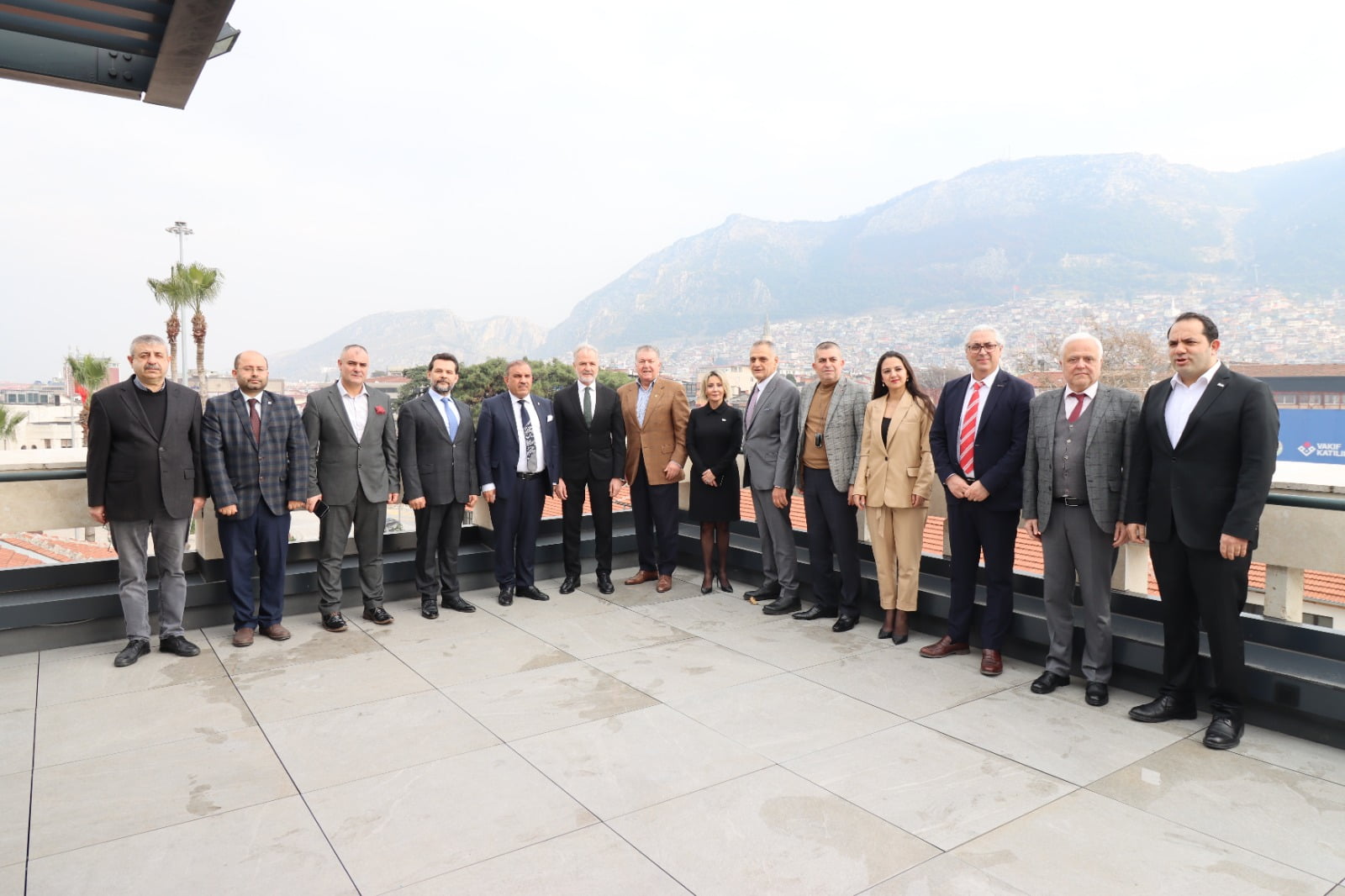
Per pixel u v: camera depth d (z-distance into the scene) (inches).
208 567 184.9
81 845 88.1
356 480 178.7
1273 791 102.3
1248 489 113.4
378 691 139.9
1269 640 135.8
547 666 154.8
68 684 142.3
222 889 79.3
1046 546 142.7
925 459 165.9
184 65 107.7
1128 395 135.8
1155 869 83.4
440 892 78.7
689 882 80.7
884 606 174.4
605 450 212.8
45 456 181.3
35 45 109.8
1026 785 103.7
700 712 130.4
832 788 102.7
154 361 152.6
